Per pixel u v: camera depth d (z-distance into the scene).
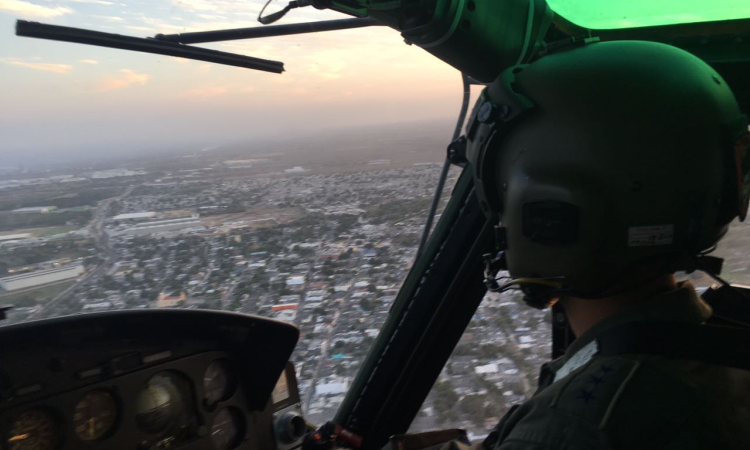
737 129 0.41
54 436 0.83
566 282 0.41
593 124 0.40
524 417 0.38
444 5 0.56
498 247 0.47
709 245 0.42
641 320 0.40
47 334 0.80
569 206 0.40
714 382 0.36
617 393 0.36
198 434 0.98
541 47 0.65
